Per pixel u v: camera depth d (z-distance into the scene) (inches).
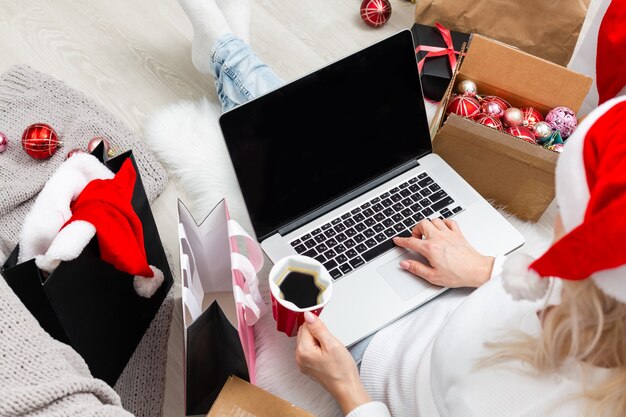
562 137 45.0
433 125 46.9
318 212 40.1
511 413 24.3
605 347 20.7
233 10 54.1
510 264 21.2
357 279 38.0
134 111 52.6
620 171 17.1
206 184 47.8
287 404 32.9
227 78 49.8
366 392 32.1
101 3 58.3
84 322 32.9
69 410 24.3
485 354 26.4
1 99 49.9
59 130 49.2
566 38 50.9
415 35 53.6
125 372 39.6
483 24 52.9
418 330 35.0
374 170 41.6
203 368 34.9
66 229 29.6
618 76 37.2
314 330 31.8
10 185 44.7
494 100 45.8
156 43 56.8
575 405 22.5
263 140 36.4
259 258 37.6
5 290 25.8
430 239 37.8
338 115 38.4
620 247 16.9
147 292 37.2
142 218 36.4
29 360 24.8
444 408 28.3
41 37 55.7
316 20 59.9
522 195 44.7
